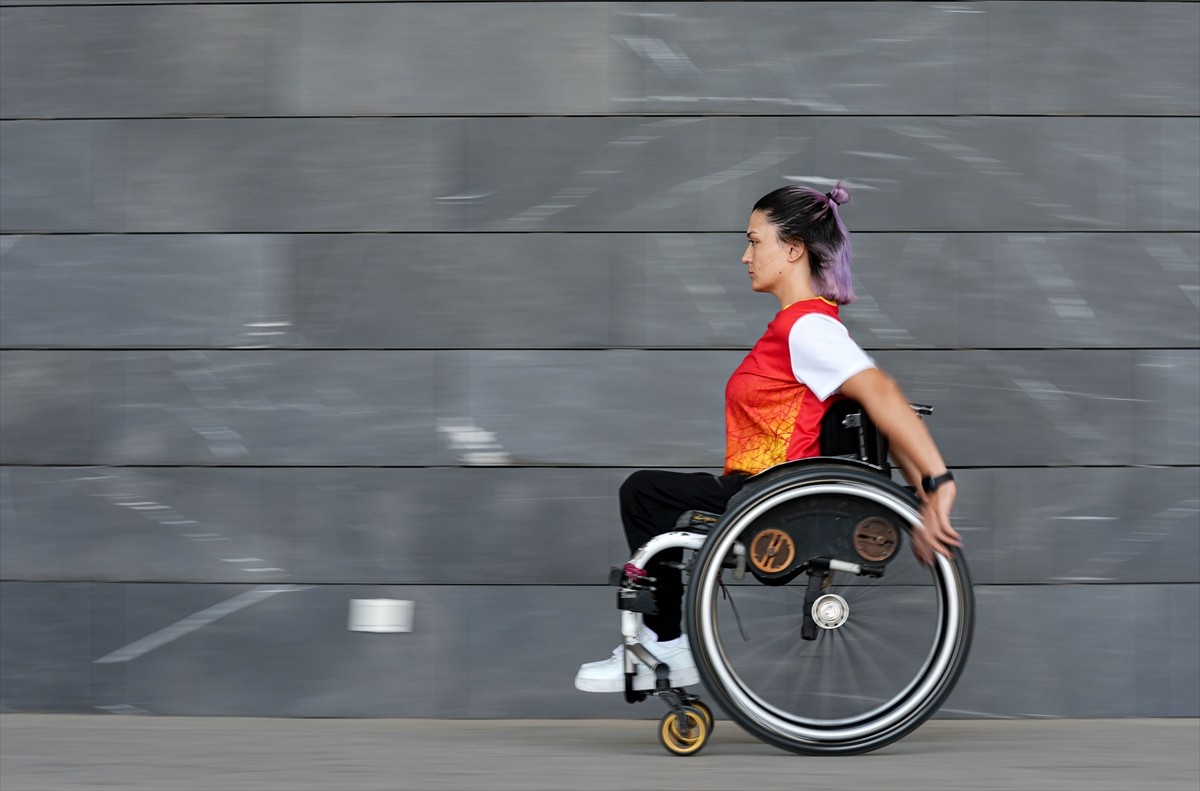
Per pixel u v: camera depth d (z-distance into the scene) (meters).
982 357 9.15
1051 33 9.20
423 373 9.23
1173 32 9.19
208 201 9.31
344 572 9.20
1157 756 7.77
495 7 9.26
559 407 9.19
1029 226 9.16
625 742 8.27
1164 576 9.09
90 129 9.34
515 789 6.94
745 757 7.74
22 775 7.33
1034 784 7.02
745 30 9.22
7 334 9.33
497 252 9.23
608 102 9.22
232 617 9.22
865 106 9.20
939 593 7.70
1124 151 9.19
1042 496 9.10
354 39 9.28
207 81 9.33
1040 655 9.06
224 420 9.27
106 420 9.30
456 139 9.25
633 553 7.79
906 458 7.79
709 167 9.21
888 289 9.17
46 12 9.35
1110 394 9.14
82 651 9.25
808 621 7.67
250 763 7.63
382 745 8.17
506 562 9.16
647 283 9.20
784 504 7.50
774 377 7.66
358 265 9.27
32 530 9.29
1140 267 9.16
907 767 7.44
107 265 9.33
